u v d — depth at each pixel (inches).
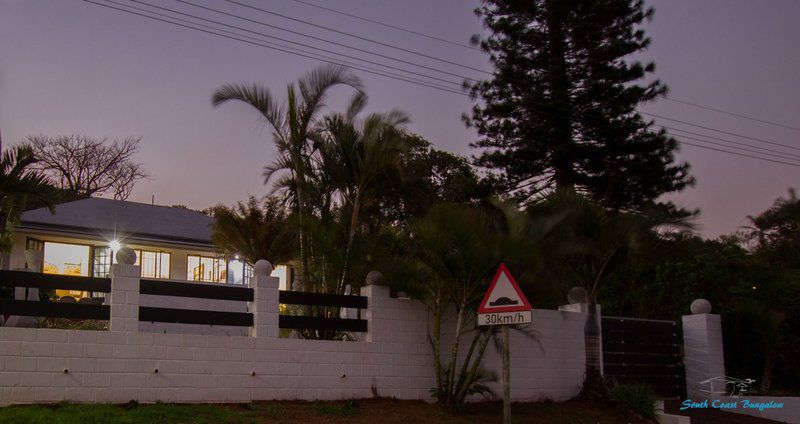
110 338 421.7
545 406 556.1
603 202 1073.5
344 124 564.7
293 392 475.5
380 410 478.6
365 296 520.4
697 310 670.5
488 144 1149.7
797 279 784.3
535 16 1152.8
